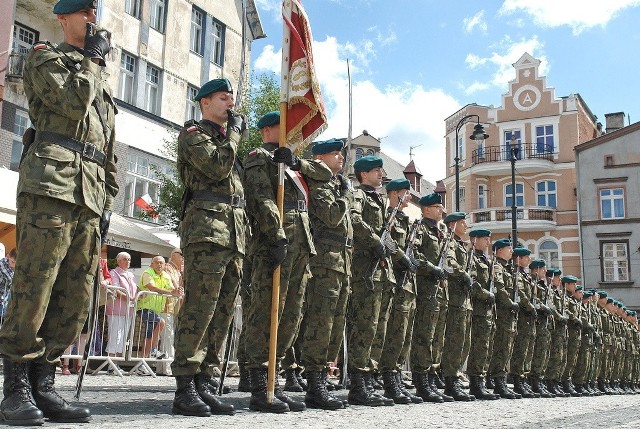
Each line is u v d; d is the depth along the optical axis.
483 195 41.91
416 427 4.39
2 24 18.22
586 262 38.25
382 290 6.93
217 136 5.02
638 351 21.22
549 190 40.72
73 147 3.92
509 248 11.18
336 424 4.32
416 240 8.23
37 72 3.84
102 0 21.36
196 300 4.73
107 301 9.60
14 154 19.00
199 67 25.89
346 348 6.94
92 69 3.93
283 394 5.46
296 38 5.96
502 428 4.68
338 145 6.73
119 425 3.66
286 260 5.55
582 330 14.94
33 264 3.72
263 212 5.37
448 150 44.75
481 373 9.52
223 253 4.84
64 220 3.82
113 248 14.62
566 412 6.91
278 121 6.24
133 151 22.50
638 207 37.47
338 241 6.14
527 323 11.25
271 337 5.20
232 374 11.07
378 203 7.32
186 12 25.25
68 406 3.85
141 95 23.12
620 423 5.78
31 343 3.73
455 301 8.84
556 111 40.88
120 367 10.22
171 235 16.16
